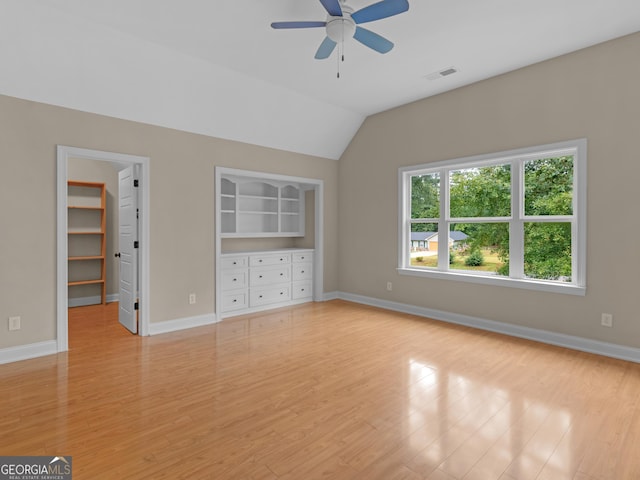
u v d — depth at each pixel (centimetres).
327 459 184
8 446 194
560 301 360
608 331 330
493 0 266
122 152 374
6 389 263
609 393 256
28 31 282
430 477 170
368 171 546
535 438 201
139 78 351
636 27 305
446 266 462
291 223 625
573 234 357
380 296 536
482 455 186
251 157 484
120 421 220
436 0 265
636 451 189
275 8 276
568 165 363
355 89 439
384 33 312
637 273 315
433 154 462
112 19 290
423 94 457
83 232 524
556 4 271
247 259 497
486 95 410
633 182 316
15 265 317
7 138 311
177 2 268
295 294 557
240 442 198
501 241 414
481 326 420
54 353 337
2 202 310
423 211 489
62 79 321
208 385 271
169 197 409
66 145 340
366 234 552
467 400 246
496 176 418
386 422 219
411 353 339
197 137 432
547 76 364
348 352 343
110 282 570
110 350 348
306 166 550
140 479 168
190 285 429
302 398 250
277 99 446
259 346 360
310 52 346
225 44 332
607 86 328
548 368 302
